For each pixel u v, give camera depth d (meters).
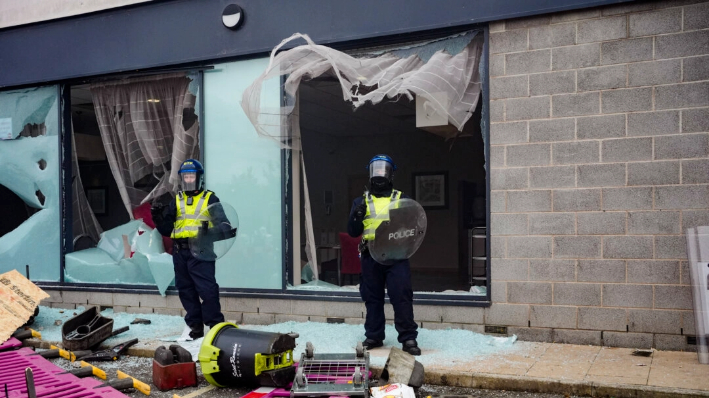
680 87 5.41
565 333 5.78
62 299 8.09
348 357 4.75
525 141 5.93
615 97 5.62
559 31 5.80
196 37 7.31
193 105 7.61
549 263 5.84
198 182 6.16
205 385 4.97
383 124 12.50
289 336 4.68
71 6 7.88
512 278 5.97
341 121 12.05
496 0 5.96
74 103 8.81
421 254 13.34
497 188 6.04
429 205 13.38
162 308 7.52
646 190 5.52
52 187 8.22
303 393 4.24
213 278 6.08
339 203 14.25
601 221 5.66
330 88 8.62
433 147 13.41
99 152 9.00
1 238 8.41
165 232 6.16
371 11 6.47
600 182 5.66
